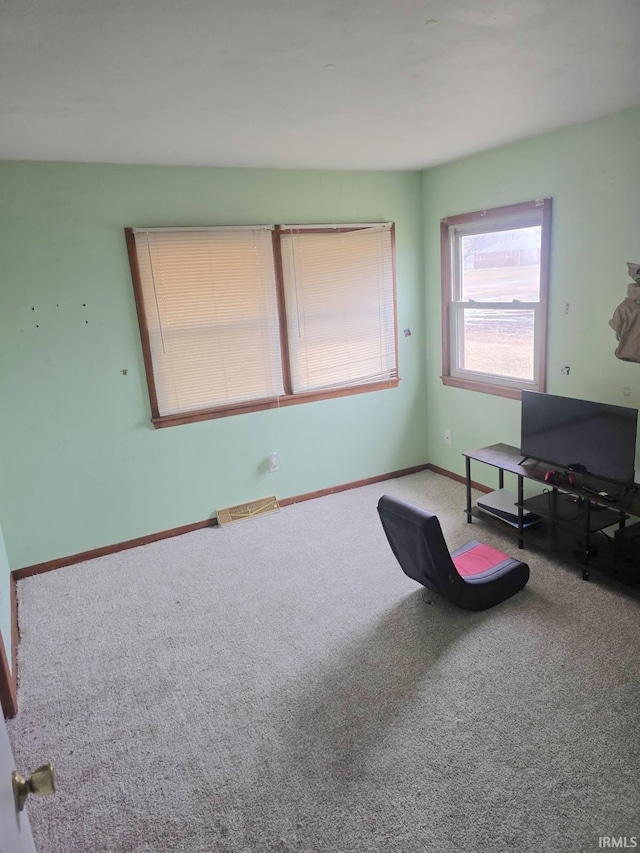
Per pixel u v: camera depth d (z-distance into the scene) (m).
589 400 3.49
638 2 1.62
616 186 3.09
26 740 2.29
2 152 3.04
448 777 1.99
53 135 2.73
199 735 2.26
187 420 3.99
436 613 2.95
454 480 4.86
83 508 3.77
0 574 2.93
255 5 1.52
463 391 4.57
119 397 3.75
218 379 4.06
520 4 1.61
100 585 3.48
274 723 2.29
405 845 1.76
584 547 3.13
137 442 3.86
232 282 3.96
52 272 3.43
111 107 2.34
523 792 1.91
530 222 3.73
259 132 2.91
